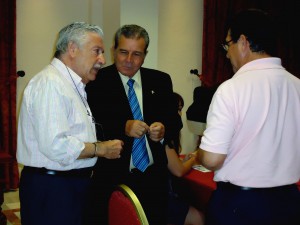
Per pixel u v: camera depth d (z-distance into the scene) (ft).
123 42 6.04
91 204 5.98
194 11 14.57
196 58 14.82
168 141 6.62
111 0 11.98
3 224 8.89
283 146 4.05
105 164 6.12
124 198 3.96
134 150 6.13
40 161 4.94
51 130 4.65
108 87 6.24
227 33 4.46
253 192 3.99
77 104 5.07
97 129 6.15
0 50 12.00
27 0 12.48
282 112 4.03
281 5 14.88
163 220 6.46
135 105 6.31
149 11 11.57
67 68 5.16
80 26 5.14
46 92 4.73
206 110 7.25
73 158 4.75
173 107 6.78
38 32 12.73
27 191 4.98
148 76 6.59
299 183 6.22
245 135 3.97
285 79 4.16
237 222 4.04
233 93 3.97
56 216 4.93
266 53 4.24
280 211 4.00
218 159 3.94
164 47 13.92
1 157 8.71
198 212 7.20
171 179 7.20
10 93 12.28
